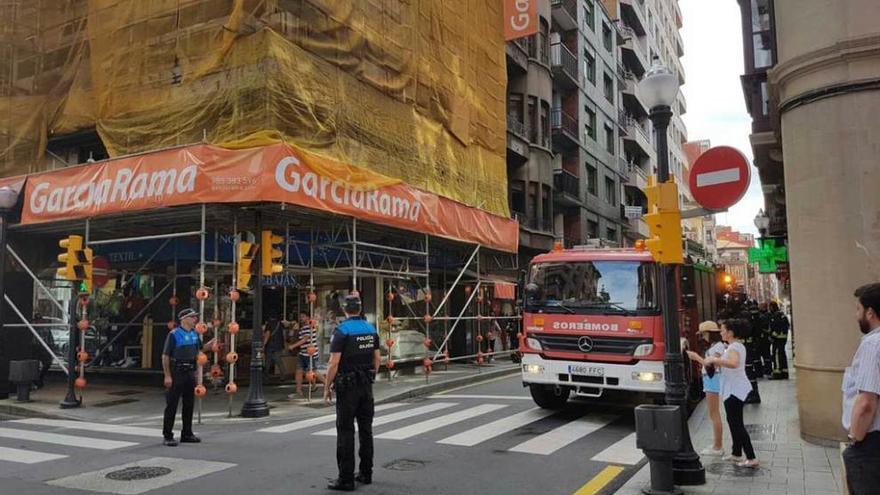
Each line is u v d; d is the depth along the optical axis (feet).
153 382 48.62
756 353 51.42
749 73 46.03
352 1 47.09
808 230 26.68
